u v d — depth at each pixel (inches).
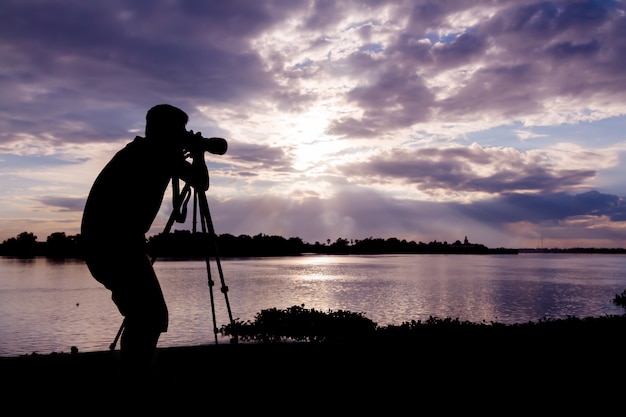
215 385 151.6
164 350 197.9
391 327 414.0
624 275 3002.0
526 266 4658.0
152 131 137.6
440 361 197.8
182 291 1640.0
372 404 141.9
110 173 127.4
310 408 135.8
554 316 1085.8
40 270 3371.1
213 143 153.9
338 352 205.5
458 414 136.0
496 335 289.0
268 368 174.7
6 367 165.9
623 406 145.0
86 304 1302.9
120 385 125.3
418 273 3019.2
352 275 2741.1
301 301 1349.7
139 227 128.0
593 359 208.8
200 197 178.2
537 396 153.3
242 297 1464.1
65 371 161.6
